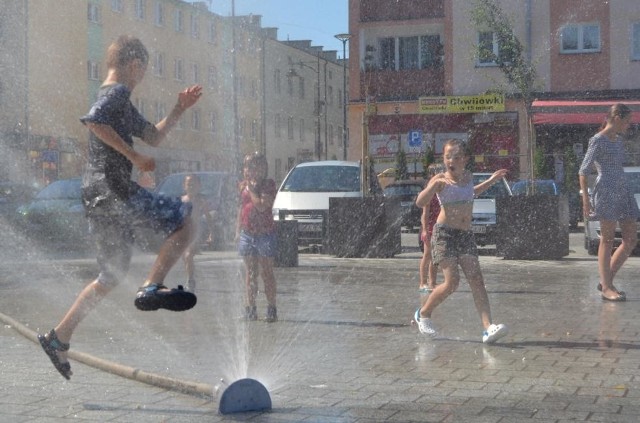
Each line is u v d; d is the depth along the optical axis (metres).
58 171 37.88
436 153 34.12
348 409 5.16
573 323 8.39
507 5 33.81
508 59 30.56
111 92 5.08
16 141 36.56
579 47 33.81
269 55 47.19
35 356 6.83
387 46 36.06
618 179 9.77
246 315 8.85
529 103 30.44
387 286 11.98
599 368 6.30
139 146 20.77
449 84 35.22
